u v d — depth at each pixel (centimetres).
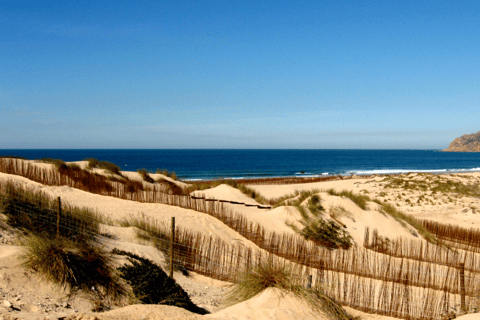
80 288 526
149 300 543
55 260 537
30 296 469
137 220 1045
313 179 4388
